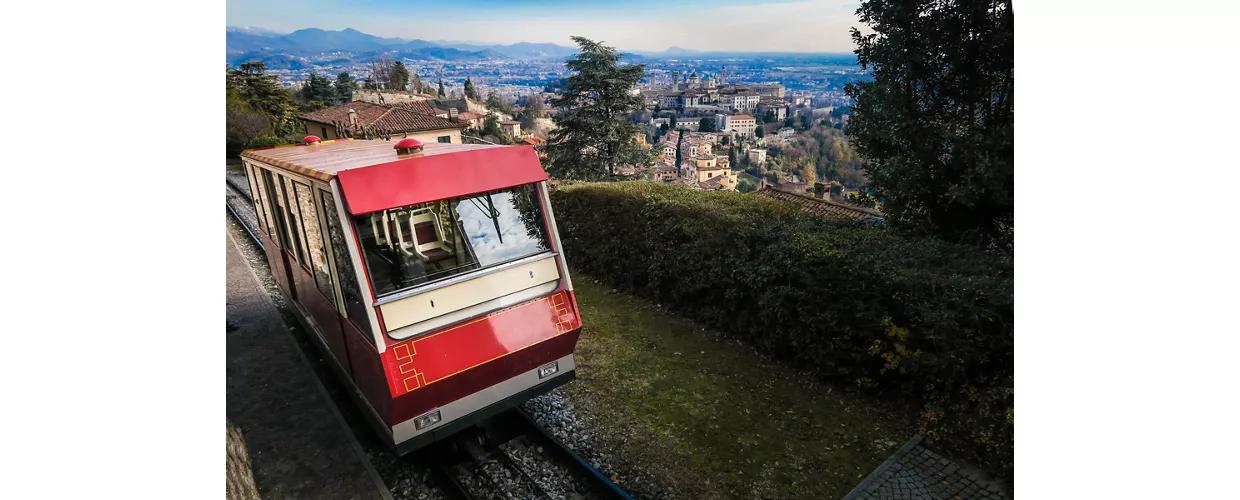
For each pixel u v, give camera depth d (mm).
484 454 6129
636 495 5562
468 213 5492
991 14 7227
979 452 5785
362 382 5676
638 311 10164
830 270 7391
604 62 25297
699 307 9578
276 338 9250
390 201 4941
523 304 5758
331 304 5855
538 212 5980
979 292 6145
